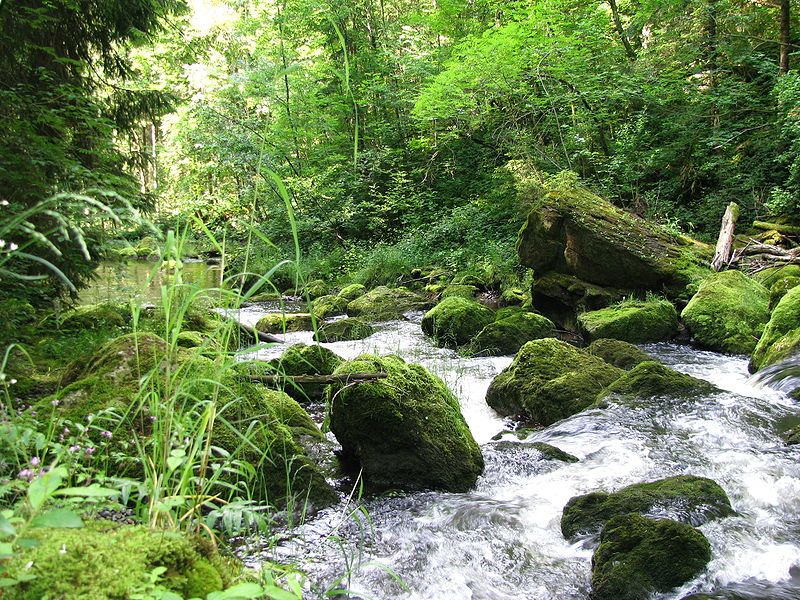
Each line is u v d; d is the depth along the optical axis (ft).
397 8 81.92
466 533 12.04
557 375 20.20
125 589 4.19
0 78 21.33
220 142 59.57
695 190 48.21
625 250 33.96
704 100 47.34
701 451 15.43
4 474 7.45
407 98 68.90
